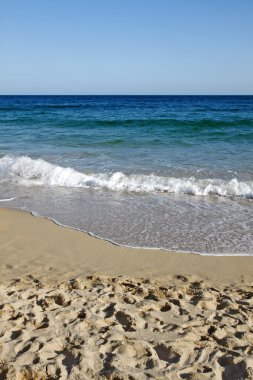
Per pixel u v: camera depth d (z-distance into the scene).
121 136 18.58
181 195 9.48
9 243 6.55
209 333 3.92
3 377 3.20
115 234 6.96
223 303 4.56
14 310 4.27
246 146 15.45
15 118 29.38
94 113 37.28
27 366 3.31
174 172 11.31
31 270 5.54
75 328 3.93
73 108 48.81
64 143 16.62
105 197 9.36
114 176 10.71
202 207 8.52
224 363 3.45
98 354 3.52
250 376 3.26
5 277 5.31
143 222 7.58
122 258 5.98
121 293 4.75
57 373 3.27
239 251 6.24
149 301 4.53
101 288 4.91
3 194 9.67
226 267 5.69
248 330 3.98
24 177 11.27
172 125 22.73
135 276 5.39
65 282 5.11
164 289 4.95
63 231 7.09
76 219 7.76
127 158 13.35
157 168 11.80
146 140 17.23
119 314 4.23
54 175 11.02
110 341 3.71
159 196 9.41
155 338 3.80
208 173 11.12
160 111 40.94
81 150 14.96
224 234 6.96
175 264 5.78
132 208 8.47
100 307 4.39
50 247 6.38
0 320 4.06
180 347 3.62
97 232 7.05
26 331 3.84
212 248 6.36
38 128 22.48
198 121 23.33
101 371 3.30
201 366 3.39
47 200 9.13
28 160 12.48
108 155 13.94
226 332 3.94
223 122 22.80
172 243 6.57
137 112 39.06
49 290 4.83
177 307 4.43
